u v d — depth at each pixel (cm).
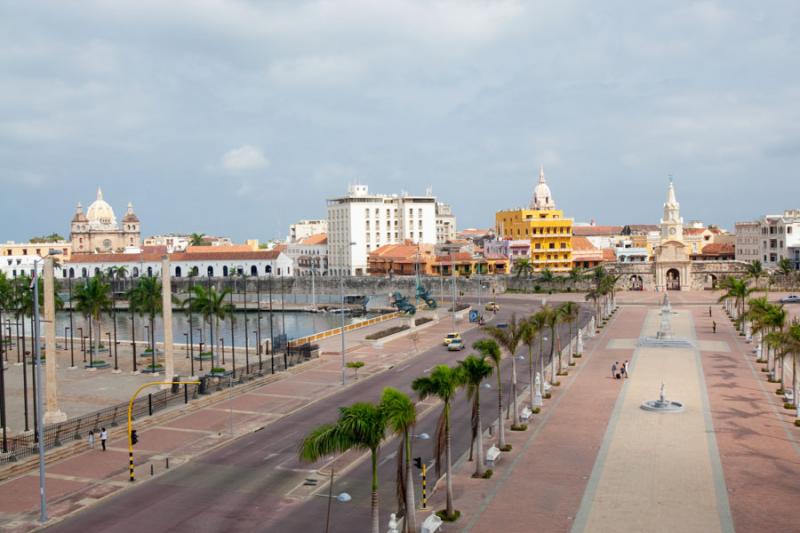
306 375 9681
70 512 4828
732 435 6200
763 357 10006
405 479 4128
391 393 3847
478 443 5262
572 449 5903
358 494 5047
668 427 6506
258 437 6600
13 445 6188
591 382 8650
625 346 11481
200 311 11256
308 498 4978
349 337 13200
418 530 4300
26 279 15750
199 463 5847
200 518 4644
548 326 8825
